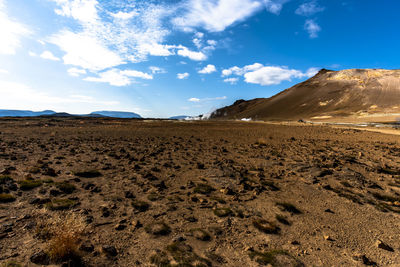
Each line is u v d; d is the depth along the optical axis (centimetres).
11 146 1488
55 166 971
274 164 1151
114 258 385
